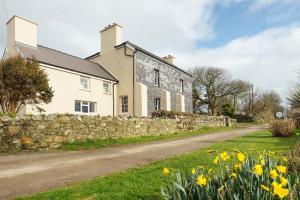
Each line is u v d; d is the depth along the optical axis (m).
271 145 10.61
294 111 19.77
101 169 6.75
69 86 18.39
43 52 18.98
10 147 9.56
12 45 17.30
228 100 52.97
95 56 24.97
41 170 6.64
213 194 2.80
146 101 22.45
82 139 11.66
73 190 4.72
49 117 10.57
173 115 20.73
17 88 11.78
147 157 8.56
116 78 23.30
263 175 2.87
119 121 13.74
